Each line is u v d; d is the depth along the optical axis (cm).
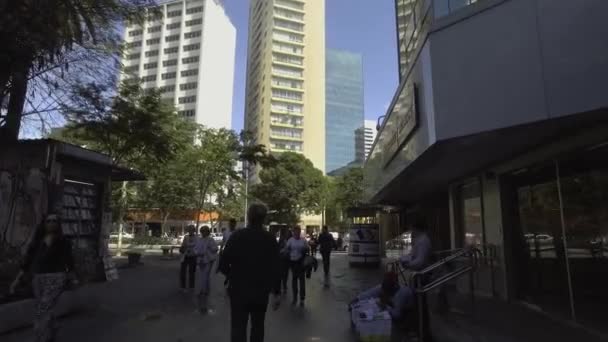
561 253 813
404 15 1416
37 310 595
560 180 815
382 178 1482
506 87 662
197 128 3097
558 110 598
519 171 964
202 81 11431
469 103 706
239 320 460
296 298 1077
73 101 1327
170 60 11712
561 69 600
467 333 686
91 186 1505
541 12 629
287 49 11250
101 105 1423
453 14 747
